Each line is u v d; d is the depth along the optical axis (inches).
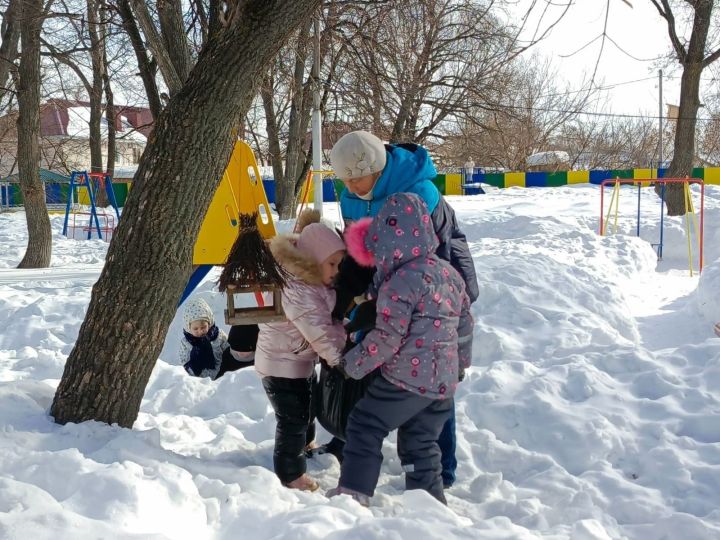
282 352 138.8
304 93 668.1
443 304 126.3
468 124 946.7
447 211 139.6
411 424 132.3
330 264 135.3
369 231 128.5
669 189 652.7
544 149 1940.2
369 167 132.7
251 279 129.1
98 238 750.5
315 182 531.8
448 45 692.1
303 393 140.7
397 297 123.0
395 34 558.3
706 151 1984.5
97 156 1034.7
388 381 127.0
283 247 133.1
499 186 1406.3
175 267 138.6
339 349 132.8
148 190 135.8
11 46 552.1
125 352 137.1
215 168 139.1
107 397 137.3
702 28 642.2
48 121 1309.1
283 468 137.8
